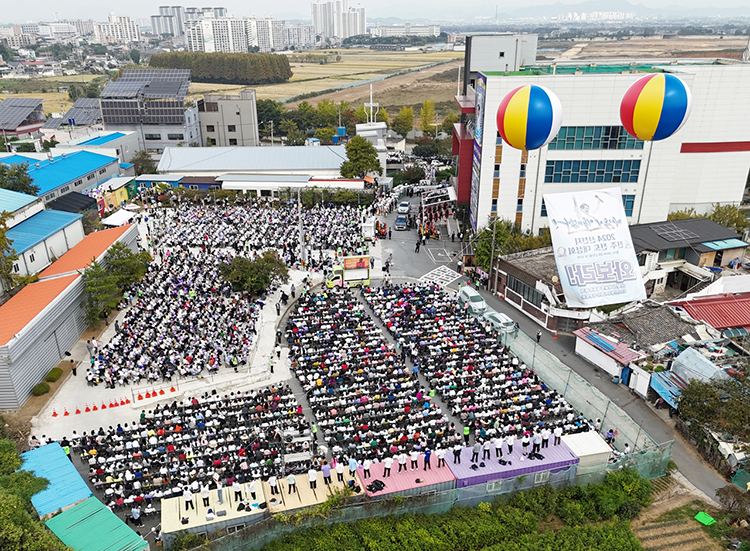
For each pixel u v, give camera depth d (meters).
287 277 78.06
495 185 91.12
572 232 67.38
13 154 121.69
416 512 42.81
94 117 182.75
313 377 56.59
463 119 113.50
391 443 48.03
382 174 135.00
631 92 63.16
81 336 67.69
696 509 43.62
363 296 77.50
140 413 53.97
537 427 49.72
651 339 60.94
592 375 62.00
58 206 97.94
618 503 43.19
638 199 91.81
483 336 65.12
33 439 49.06
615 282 67.69
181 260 86.06
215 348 62.38
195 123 166.75
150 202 119.00
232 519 40.16
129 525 41.62
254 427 50.59
